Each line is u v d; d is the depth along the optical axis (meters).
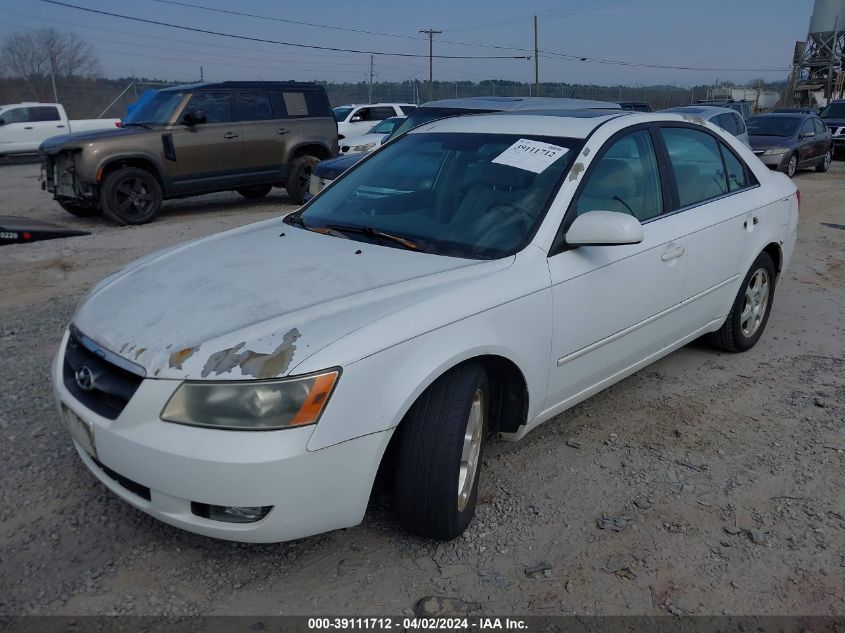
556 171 3.47
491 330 2.88
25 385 4.33
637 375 4.71
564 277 3.22
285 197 14.02
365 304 2.72
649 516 3.14
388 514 3.12
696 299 4.25
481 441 3.03
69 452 3.56
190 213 11.86
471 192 3.55
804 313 6.09
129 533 2.96
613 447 3.74
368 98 42.81
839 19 40.19
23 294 6.45
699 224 4.14
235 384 2.38
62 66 39.12
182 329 2.64
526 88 43.97
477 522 3.08
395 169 3.97
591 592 2.68
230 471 2.35
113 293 3.12
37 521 3.01
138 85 30.70
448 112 9.31
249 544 2.91
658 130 4.10
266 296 2.82
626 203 3.71
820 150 18.20
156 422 2.45
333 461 2.46
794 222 5.27
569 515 3.15
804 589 2.71
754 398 4.37
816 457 3.67
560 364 3.31
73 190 10.56
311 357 2.43
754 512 3.19
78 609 2.54
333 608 2.58
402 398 2.57
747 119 18.36
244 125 11.76
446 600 2.62
